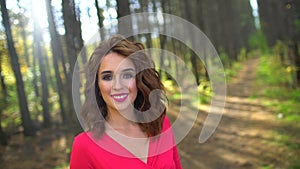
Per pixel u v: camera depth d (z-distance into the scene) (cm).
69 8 466
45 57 1652
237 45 3050
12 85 1316
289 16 1060
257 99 1080
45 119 1169
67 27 470
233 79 1697
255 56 3288
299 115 782
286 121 759
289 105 891
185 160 602
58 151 836
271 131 711
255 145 645
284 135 664
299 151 566
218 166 568
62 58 957
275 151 591
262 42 2484
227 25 2584
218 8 2384
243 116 888
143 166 139
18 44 1392
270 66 1633
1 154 855
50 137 1005
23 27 1299
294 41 1060
